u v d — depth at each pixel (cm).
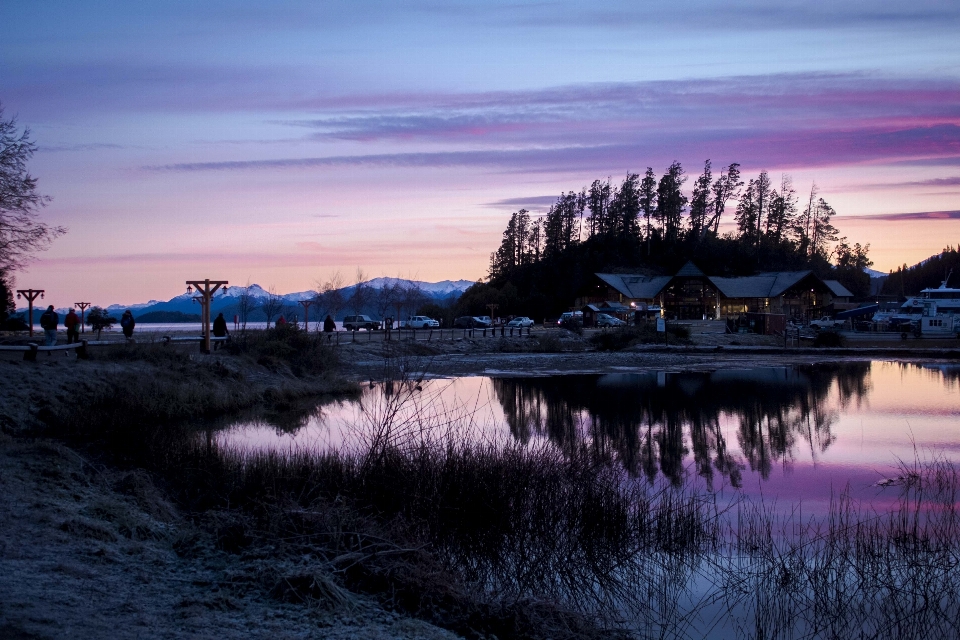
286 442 2042
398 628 732
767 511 1460
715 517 1387
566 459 1529
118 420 1978
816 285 10725
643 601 1015
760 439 2331
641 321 7806
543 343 6606
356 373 4291
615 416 2809
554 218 14000
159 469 1516
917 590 1048
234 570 841
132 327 3600
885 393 3609
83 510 1052
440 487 1248
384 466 1272
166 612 682
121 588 738
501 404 3130
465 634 795
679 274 10694
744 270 12950
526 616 849
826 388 3841
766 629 917
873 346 6906
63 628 592
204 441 1908
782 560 1147
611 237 13550
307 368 3841
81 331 5744
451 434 1603
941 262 16538
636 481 1716
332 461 1363
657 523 1300
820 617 962
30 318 4509
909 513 1446
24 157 2712
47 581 720
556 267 12681
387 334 5969
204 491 1342
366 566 876
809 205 15200
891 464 1945
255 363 3525
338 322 10394
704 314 10644
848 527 1325
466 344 6438
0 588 677
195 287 3506
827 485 1700
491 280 13950
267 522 1027
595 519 1257
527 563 1103
